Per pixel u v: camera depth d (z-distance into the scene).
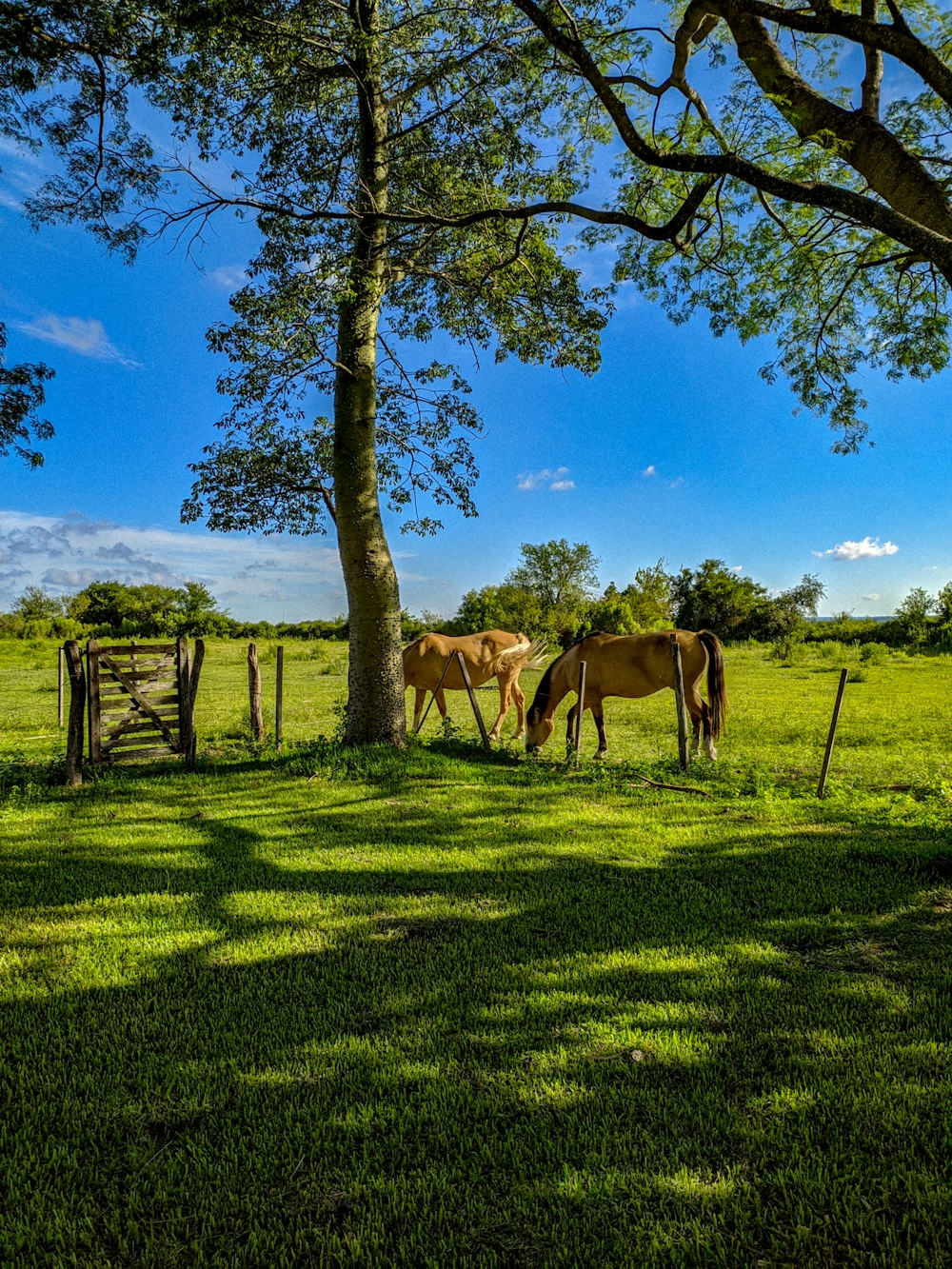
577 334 10.32
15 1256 2.07
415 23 8.60
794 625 59.19
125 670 9.68
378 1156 2.43
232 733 13.09
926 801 7.75
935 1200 2.14
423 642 12.87
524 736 13.80
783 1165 2.34
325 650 44.91
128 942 4.25
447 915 4.58
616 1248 2.03
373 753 9.76
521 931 4.30
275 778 9.17
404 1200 2.23
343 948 4.11
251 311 8.91
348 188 8.72
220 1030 3.26
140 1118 2.67
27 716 17.03
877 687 21.05
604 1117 2.59
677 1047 3.01
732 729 13.47
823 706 16.88
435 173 10.02
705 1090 2.73
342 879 5.31
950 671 26.28
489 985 3.61
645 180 8.91
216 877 5.41
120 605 79.06
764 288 10.16
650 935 4.24
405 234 8.85
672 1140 2.46
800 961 3.86
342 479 10.06
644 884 5.07
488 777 9.06
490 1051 3.03
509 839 6.31
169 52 8.16
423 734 13.38
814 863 5.46
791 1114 2.58
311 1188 2.31
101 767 9.73
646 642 10.33
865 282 10.08
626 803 7.67
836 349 10.61
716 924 4.38
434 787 8.48
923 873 5.16
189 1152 2.49
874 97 5.61
